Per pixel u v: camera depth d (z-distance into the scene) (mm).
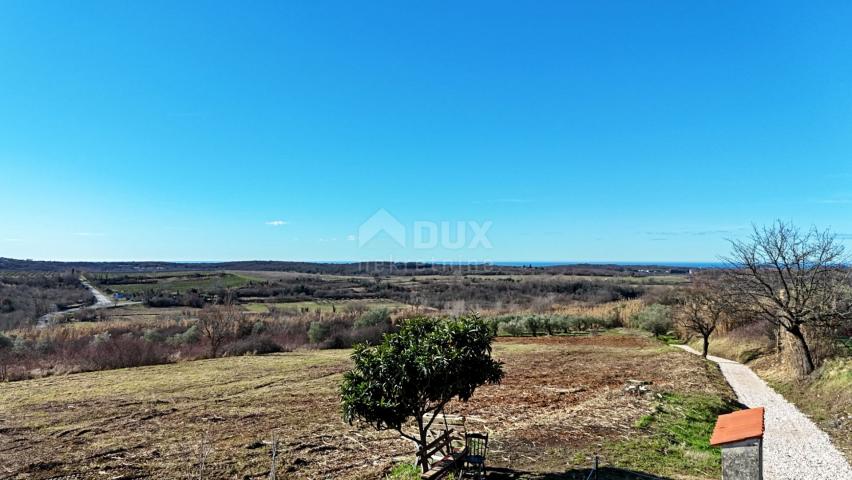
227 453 10820
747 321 34344
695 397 16766
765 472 10641
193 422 13867
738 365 27859
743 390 20359
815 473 10539
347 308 47438
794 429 14273
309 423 13578
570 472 9078
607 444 11031
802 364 20547
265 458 10391
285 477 9273
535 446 10898
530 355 30328
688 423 13422
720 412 15406
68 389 19391
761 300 24547
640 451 10562
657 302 52375
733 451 6652
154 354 28156
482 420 13383
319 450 10938
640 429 12398
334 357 30281
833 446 12500
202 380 21469
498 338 42812
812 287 20734
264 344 33781
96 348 27984
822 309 20562
